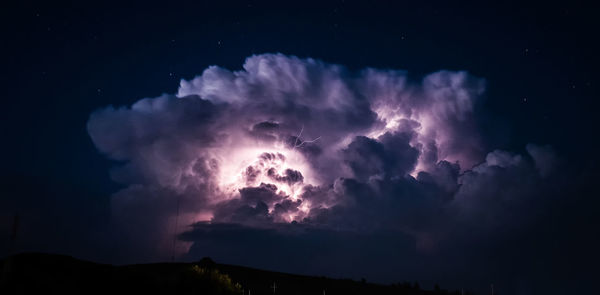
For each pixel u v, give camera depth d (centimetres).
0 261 2553
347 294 4791
